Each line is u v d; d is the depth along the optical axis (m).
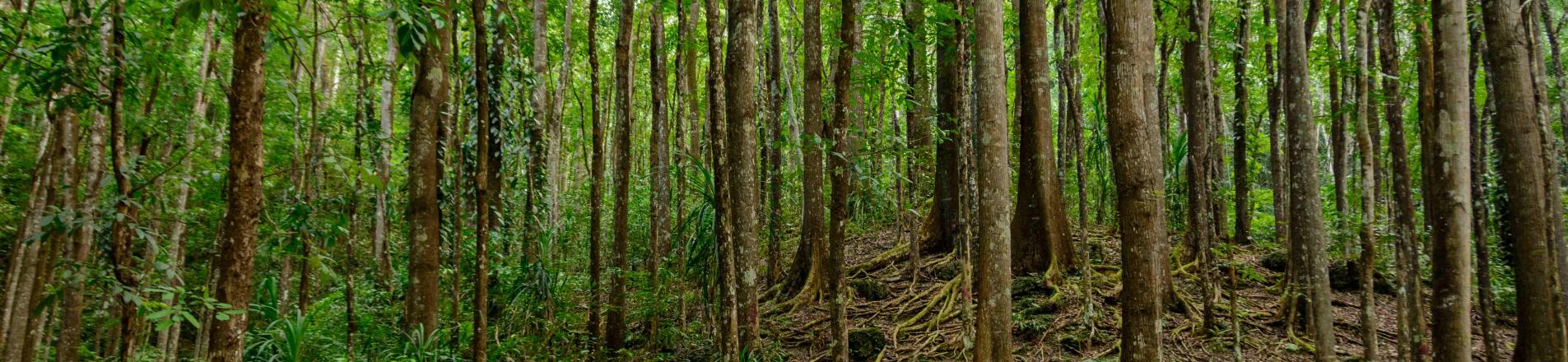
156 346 7.62
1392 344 7.02
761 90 8.95
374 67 7.20
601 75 15.23
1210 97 7.59
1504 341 7.07
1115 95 3.66
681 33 8.34
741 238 5.84
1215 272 7.94
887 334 8.13
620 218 7.75
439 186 6.91
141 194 5.38
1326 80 7.54
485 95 5.20
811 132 7.93
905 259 10.26
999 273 4.57
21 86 4.16
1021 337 7.68
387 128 7.83
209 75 6.68
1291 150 5.27
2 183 7.53
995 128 4.55
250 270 3.33
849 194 11.62
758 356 6.02
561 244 8.72
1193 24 8.44
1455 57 3.99
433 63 6.04
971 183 6.25
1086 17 10.41
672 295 8.44
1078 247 9.56
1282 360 6.74
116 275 4.16
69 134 4.82
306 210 5.16
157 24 5.21
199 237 7.88
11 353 4.90
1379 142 6.38
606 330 7.97
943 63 9.63
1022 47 7.82
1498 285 7.32
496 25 7.48
